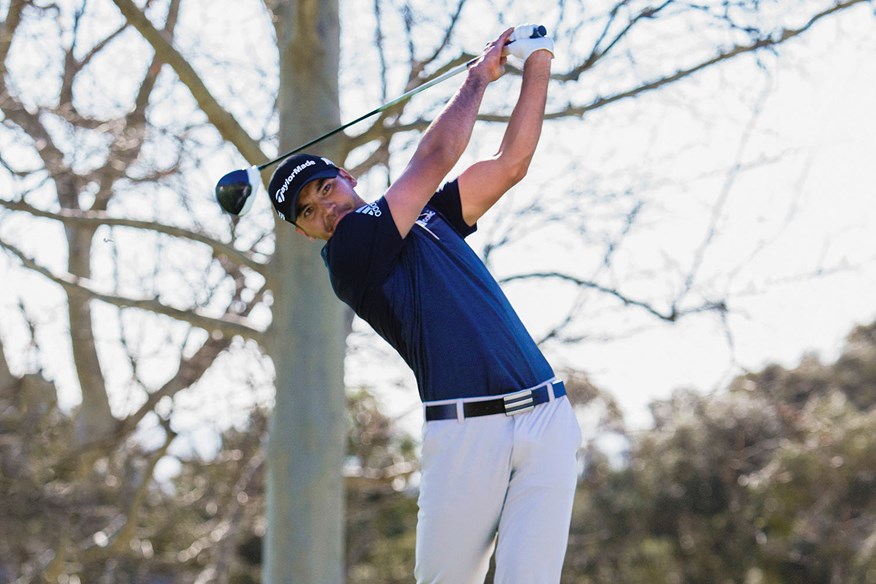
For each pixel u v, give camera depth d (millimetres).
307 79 19109
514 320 6867
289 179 7113
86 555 27719
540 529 6465
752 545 43969
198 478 29656
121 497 29172
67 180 23234
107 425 28594
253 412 27734
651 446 42375
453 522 6648
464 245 7039
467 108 7129
